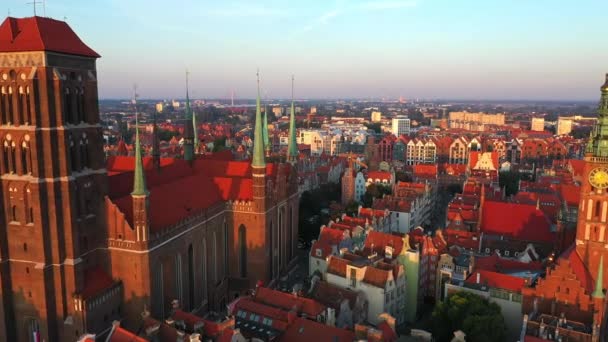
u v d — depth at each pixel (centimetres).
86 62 8550
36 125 7750
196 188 11400
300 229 16250
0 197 8175
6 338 8450
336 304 9088
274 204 12462
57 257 8162
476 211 15125
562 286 8700
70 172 8150
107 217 8775
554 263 10375
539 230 13262
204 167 13412
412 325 10700
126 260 8788
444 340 9094
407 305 10981
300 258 15112
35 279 8175
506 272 10825
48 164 7906
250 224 11788
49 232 8138
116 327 6819
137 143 8394
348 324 9156
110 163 12888
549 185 19725
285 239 13412
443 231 13850
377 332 7188
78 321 8238
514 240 13250
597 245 9281
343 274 10244
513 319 9650
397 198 17762
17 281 8362
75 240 8269
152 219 9219
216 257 11494
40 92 7738
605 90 8969
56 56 7862
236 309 8594
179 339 6800
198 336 6600
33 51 7625
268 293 9088
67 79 8088
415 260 10788
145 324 7356
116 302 8869
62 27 8256
